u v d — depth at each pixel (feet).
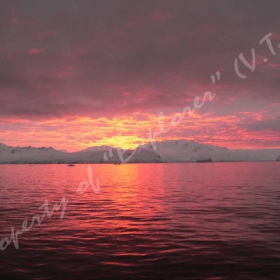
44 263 44.39
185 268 42.16
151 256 47.29
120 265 43.45
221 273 40.32
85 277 39.32
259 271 40.88
